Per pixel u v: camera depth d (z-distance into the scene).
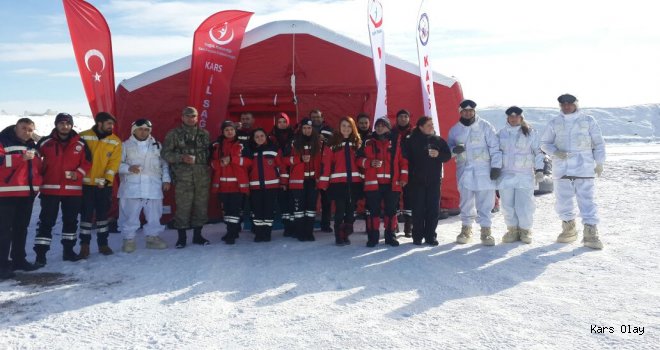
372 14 8.81
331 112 9.38
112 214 8.85
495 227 8.53
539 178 7.02
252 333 3.96
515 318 4.17
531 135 7.01
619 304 4.44
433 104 9.31
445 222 9.22
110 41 8.38
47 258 6.73
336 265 6.01
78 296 4.99
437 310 4.40
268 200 7.50
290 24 9.20
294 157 7.43
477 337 3.78
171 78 9.14
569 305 4.46
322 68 9.27
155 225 7.22
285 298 4.84
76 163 6.37
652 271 5.43
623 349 3.53
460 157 7.23
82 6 8.18
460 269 5.75
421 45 9.22
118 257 6.65
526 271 5.61
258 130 7.43
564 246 6.80
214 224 9.50
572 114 6.93
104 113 6.71
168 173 7.27
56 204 6.31
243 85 9.15
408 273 5.61
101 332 4.05
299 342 3.75
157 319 4.32
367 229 7.21
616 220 8.54
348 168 7.10
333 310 4.46
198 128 7.29
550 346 3.60
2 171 5.73
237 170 7.36
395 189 6.99
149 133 7.13
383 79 8.94
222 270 5.88
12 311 4.57
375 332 3.91
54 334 4.01
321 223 8.45
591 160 6.82
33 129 5.91
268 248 7.07
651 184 13.41
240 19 8.99
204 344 3.76
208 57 8.71
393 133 7.09
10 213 5.79
